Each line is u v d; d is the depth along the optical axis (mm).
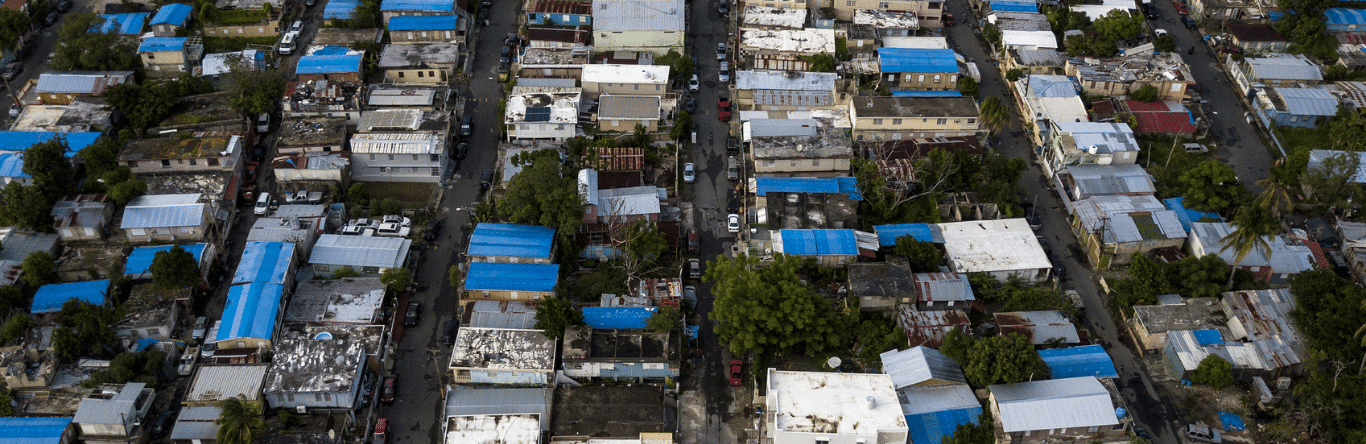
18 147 151125
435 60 176375
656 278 135875
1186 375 121562
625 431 114125
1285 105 167000
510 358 119938
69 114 160375
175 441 111562
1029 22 191375
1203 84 181250
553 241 137250
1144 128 164250
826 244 136625
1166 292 131500
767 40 184000
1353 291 121188
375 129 156250
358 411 117750
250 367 117500
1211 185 147750
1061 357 120875
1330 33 188500
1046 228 148000
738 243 145125
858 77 178250
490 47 188250
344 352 119500
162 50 174125
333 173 149000
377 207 146125
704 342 128375
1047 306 130500
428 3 187500
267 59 181125
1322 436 113125
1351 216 146500
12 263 130375
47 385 116625
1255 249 136000
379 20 189875
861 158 157250
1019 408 111688
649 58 182500
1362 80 177875
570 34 183875
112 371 116312
